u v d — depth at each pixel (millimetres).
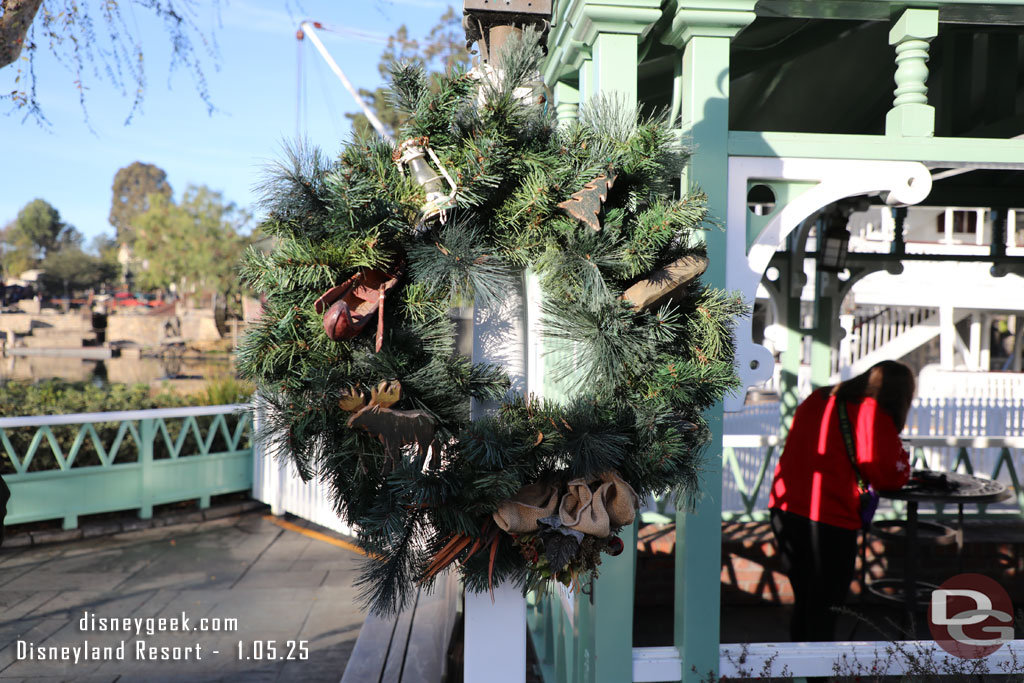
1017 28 3834
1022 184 5449
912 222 15922
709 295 1899
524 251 1699
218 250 61594
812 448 3766
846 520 3670
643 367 1714
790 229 2691
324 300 1583
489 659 1849
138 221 64562
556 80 3645
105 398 8422
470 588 1781
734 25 2596
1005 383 12336
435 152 1717
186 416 7406
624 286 1775
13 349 60125
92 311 64562
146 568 5973
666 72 4109
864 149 2689
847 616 4855
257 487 7816
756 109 4922
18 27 4461
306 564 6062
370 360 1648
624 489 1640
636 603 5051
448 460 1632
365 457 1705
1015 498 6125
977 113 4367
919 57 2705
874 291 14250
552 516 1602
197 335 59625
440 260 1591
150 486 7199
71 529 6742
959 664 2824
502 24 1962
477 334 1827
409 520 1697
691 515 2662
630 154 1772
